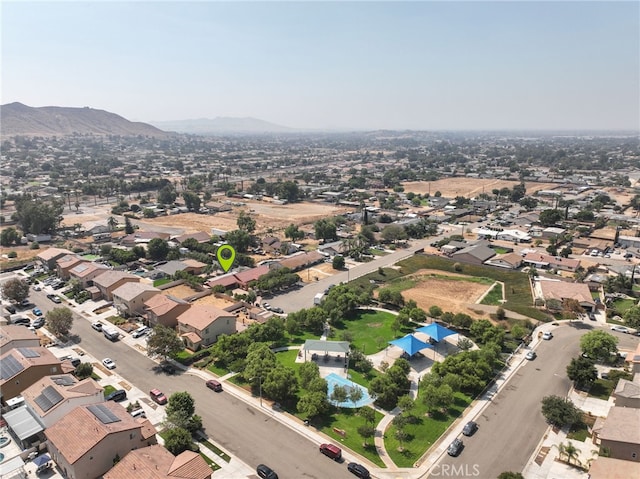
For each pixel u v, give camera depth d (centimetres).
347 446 6806
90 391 7325
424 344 9481
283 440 6956
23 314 11888
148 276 14888
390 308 12394
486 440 6981
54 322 10225
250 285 13612
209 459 6500
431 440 6975
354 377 8756
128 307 11594
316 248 18712
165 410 7256
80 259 14938
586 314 11769
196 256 16412
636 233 19925
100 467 6016
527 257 16488
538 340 10444
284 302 12838
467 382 8194
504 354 9688
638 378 8219
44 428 6750
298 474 6231
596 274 15200
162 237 19188
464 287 14175
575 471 6288
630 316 10875
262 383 8081
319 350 9144
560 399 7369
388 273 15425
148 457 5781
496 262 16112
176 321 11100
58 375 8056
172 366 9231
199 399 8075
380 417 7550
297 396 8075
